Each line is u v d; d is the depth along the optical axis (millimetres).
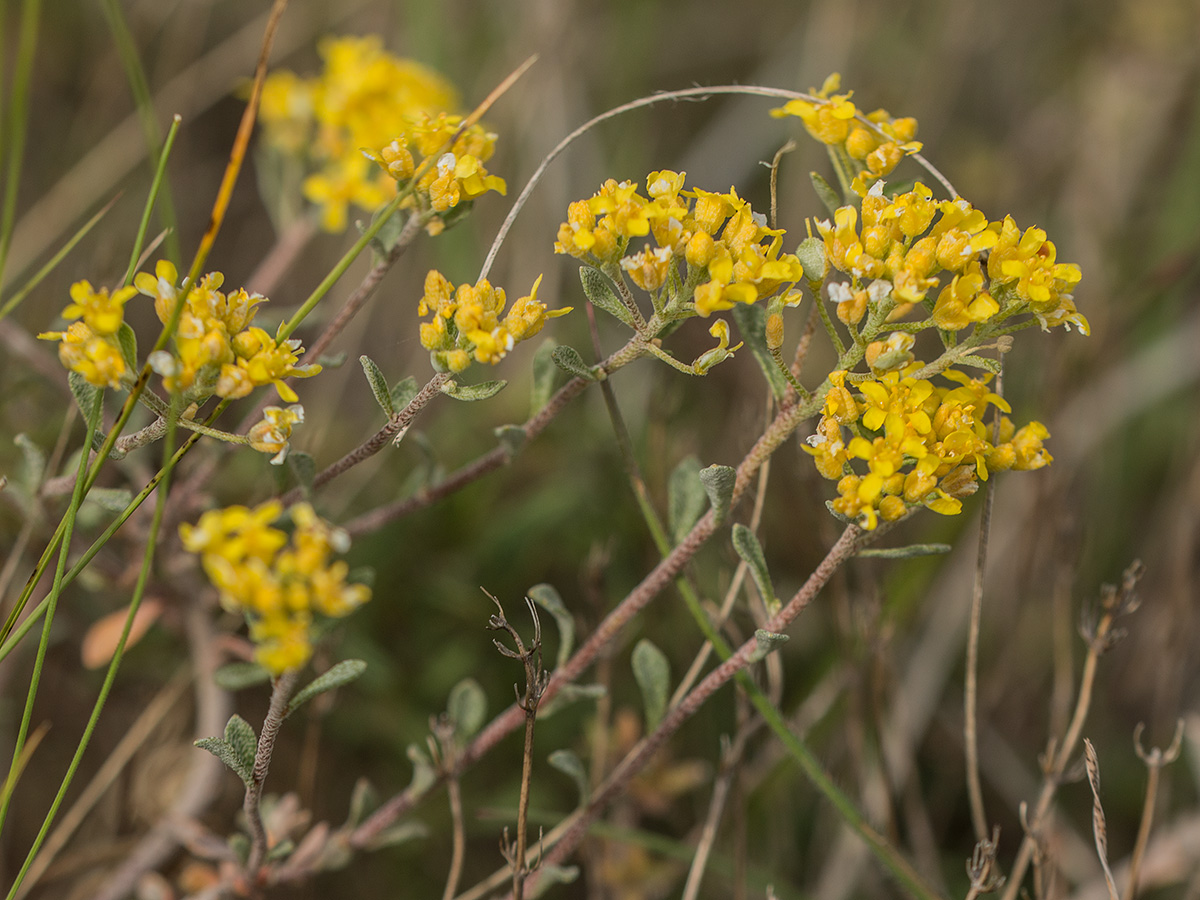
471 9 4480
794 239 4391
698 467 2230
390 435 1938
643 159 4695
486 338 1707
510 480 3771
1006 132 5305
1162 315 4215
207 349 1573
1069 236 4672
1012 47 5422
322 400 3818
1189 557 3457
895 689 3039
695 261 1749
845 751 3213
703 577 3367
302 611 1347
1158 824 3268
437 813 3080
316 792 3172
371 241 2205
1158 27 5078
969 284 1731
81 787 3100
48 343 3543
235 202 4570
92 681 3154
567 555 3576
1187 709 3656
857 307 1725
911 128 2080
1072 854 3227
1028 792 3396
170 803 2883
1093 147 4758
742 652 2021
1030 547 3387
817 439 1745
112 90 4293
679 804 3234
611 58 4699
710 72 5277
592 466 3676
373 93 2689
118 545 3143
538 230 4113
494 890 2959
